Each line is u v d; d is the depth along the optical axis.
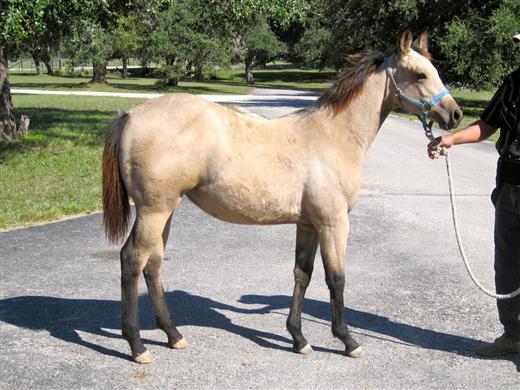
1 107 16.05
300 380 4.34
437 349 4.89
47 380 4.33
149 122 4.34
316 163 4.45
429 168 13.26
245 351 4.82
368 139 4.61
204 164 4.38
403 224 8.77
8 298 5.94
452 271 6.77
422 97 4.49
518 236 4.55
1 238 8.06
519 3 23.80
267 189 4.43
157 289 4.74
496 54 24.38
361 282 6.42
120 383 4.30
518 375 4.47
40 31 12.96
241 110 4.66
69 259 7.23
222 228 8.66
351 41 29.80
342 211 4.50
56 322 5.39
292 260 7.20
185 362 4.63
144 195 4.38
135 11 17.89
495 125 4.50
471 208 9.70
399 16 27.53
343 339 4.70
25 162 13.37
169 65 44.47
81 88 44.97
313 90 46.38
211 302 5.88
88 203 9.87
